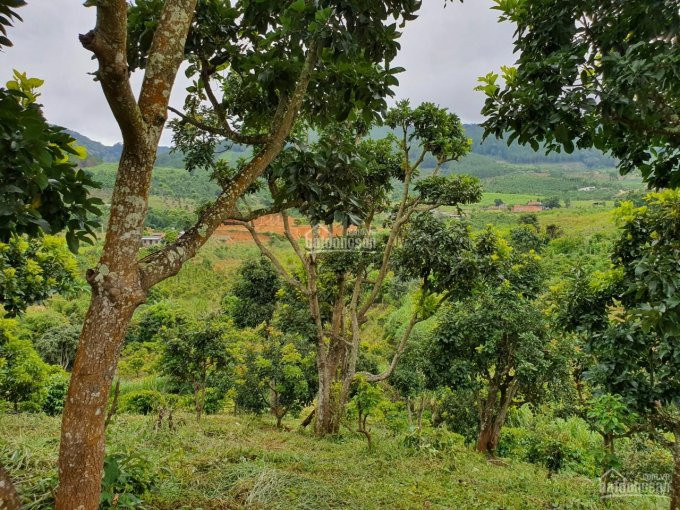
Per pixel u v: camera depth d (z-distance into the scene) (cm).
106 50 169
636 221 462
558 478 689
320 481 467
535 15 299
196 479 412
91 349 191
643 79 227
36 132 195
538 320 887
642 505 519
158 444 525
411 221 821
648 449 776
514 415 1353
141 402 1146
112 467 296
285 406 1205
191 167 771
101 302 194
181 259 228
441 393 1141
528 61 309
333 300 1048
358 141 825
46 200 258
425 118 779
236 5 334
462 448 876
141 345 1941
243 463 477
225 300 2508
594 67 271
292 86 328
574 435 1098
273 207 331
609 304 514
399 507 422
